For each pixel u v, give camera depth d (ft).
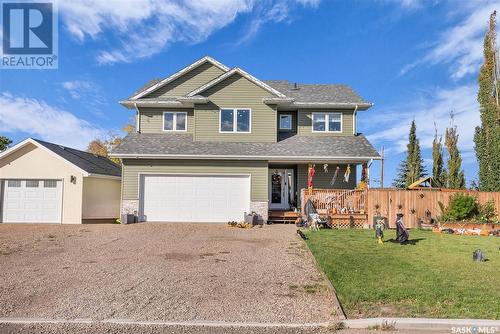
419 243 40.11
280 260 32.35
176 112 68.85
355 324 17.97
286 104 65.92
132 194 60.80
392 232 48.91
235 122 64.64
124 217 58.54
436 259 31.58
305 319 18.89
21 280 25.50
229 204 61.11
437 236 46.65
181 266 29.94
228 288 23.98
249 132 64.54
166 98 69.10
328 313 19.63
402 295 21.53
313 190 57.82
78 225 57.16
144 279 25.88
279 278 26.45
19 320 18.31
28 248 37.58
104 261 31.65
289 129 70.13
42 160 62.28
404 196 57.67
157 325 17.92
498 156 75.31
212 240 42.57
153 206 61.16
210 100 64.69
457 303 20.25
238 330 17.58
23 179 62.03
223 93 64.80
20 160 62.23
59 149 67.05
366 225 56.29
